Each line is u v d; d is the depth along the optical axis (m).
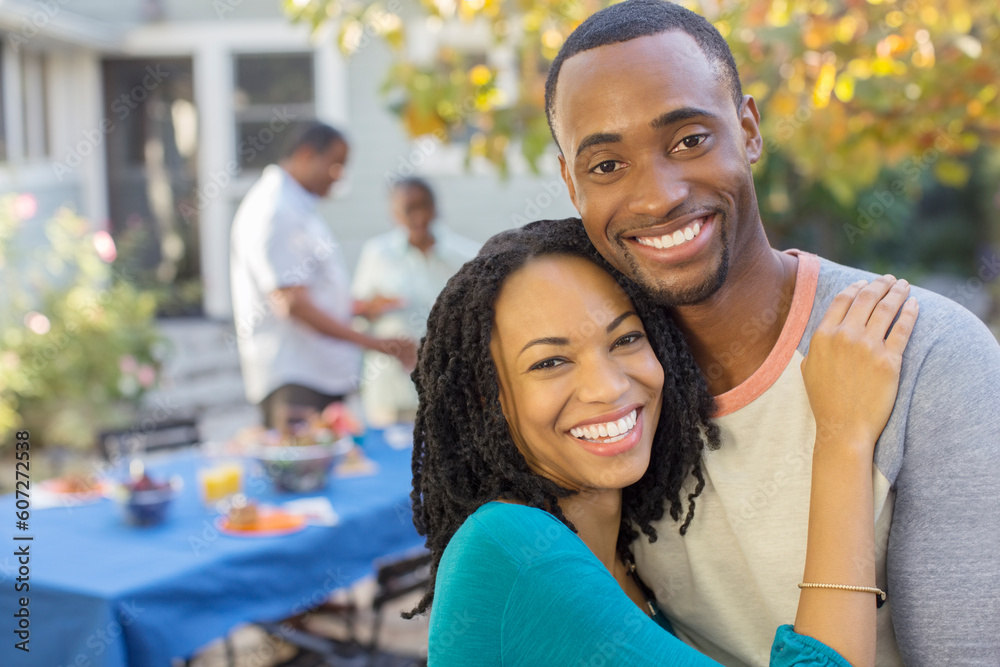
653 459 1.25
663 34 1.07
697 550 1.27
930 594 1.09
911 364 1.09
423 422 1.28
